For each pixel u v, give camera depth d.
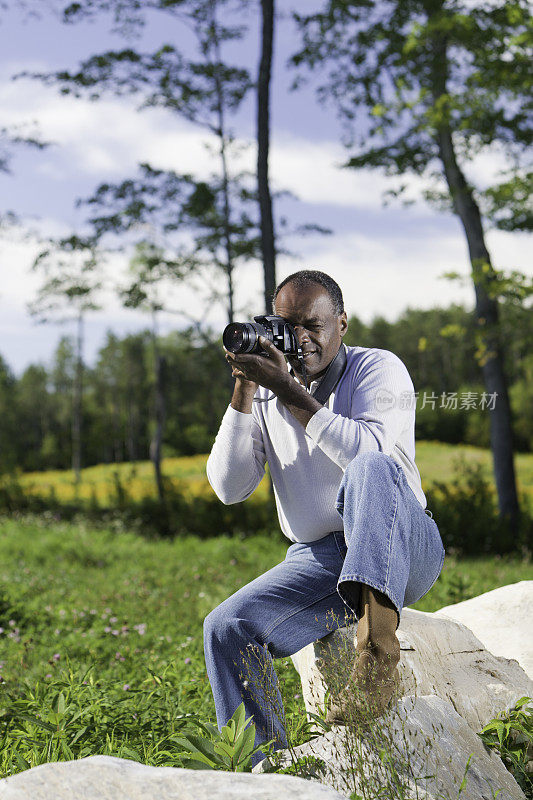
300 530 2.75
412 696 2.26
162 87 15.73
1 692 3.68
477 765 2.09
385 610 2.16
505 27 11.72
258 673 2.42
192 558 11.02
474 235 14.68
